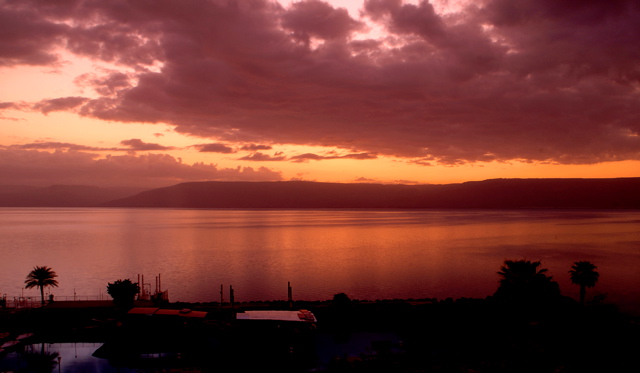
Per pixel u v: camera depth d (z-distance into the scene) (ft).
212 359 161.38
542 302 196.54
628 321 188.85
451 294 320.70
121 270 434.30
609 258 496.23
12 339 176.04
